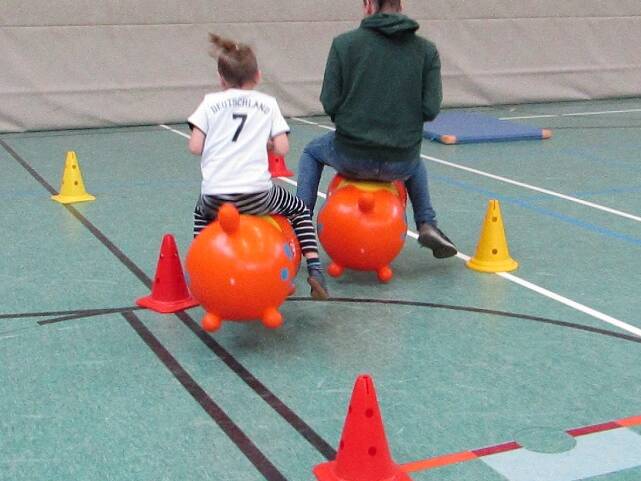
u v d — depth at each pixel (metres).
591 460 4.78
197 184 11.88
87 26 16.16
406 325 6.81
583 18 20.05
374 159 7.36
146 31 16.61
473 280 7.91
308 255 6.86
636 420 5.25
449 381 5.79
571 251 8.80
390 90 7.28
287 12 17.61
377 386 5.71
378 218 7.41
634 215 10.25
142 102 16.92
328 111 7.48
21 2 15.57
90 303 7.25
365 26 7.35
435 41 18.84
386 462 4.51
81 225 9.70
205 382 5.78
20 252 8.64
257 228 6.21
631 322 6.86
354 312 7.10
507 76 19.70
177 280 7.19
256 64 6.61
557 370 5.97
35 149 14.48
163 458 4.80
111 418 5.27
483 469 4.68
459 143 15.15
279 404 5.45
